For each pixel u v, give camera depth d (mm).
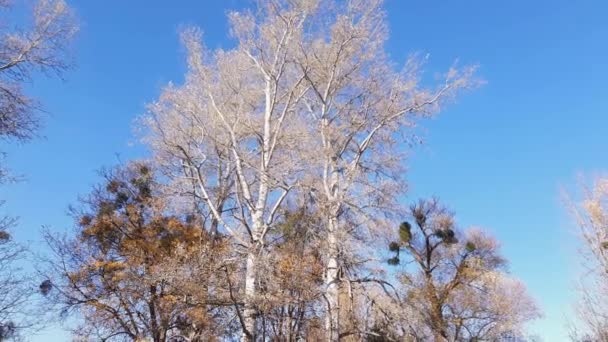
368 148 15539
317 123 15828
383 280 13836
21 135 12867
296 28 15570
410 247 22781
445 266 24016
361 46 15523
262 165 14695
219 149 16328
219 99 15953
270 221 13664
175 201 17500
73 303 16281
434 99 15094
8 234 14875
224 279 12562
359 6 15406
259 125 16062
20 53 12953
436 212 24344
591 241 23719
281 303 11023
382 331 13508
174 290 13859
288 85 16219
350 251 13344
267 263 11805
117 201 18703
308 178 14375
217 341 13148
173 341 15727
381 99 15461
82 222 18234
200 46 15922
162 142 15852
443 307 22781
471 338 23641
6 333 14508
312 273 12633
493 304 24438
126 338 15836
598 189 25312
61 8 13508
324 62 15586
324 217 13742
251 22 15875
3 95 12492
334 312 12273
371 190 14289
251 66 16188
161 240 17375
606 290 19906
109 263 16750
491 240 26125
